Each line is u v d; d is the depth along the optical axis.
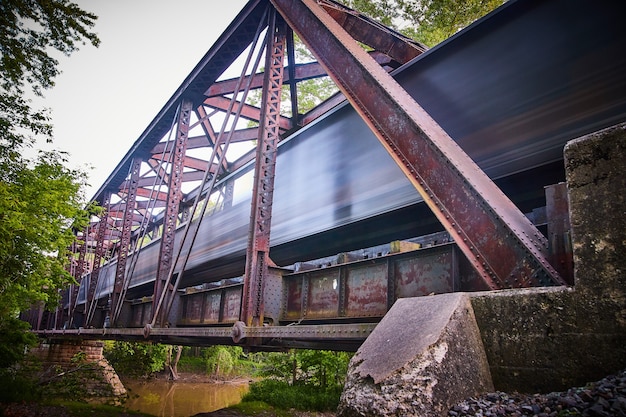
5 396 12.45
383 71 6.26
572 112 5.52
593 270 2.77
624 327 2.56
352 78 6.44
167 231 15.65
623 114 5.03
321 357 22.72
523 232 3.71
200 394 29.64
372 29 9.41
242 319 8.21
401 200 7.50
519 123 6.12
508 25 6.43
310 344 7.47
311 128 10.65
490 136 6.46
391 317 3.55
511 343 3.04
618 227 2.72
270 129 9.66
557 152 5.61
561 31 5.75
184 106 17.23
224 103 17.20
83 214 19.45
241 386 36.41
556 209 3.63
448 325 2.99
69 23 11.38
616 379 2.41
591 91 5.36
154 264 20.59
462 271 6.33
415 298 3.67
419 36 19.22
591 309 2.72
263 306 8.47
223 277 15.99
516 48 6.29
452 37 7.12
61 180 17.02
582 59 5.49
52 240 17.22
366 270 8.01
